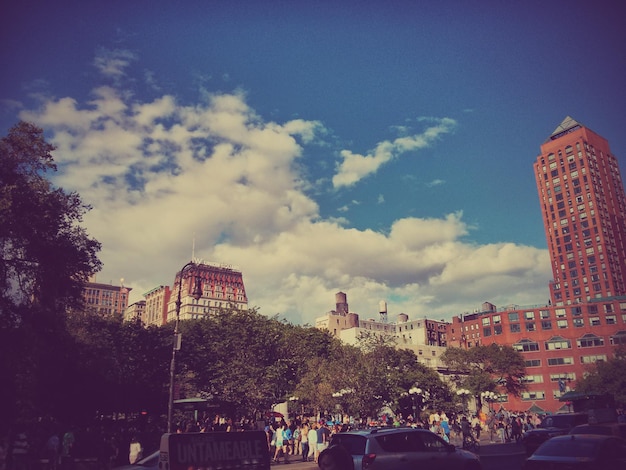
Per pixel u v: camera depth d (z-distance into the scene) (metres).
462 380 88.50
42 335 26.58
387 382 48.28
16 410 26.86
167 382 46.75
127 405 41.88
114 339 44.84
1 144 25.77
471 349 95.62
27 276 25.88
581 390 80.38
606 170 158.62
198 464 10.13
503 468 21.11
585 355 104.06
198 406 31.08
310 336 74.75
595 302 106.81
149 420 43.31
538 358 107.00
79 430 25.39
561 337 106.88
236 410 38.50
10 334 24.42
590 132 159.50
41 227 25.44
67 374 30.67
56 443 20.81
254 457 10.72
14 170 25.88
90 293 196.75
